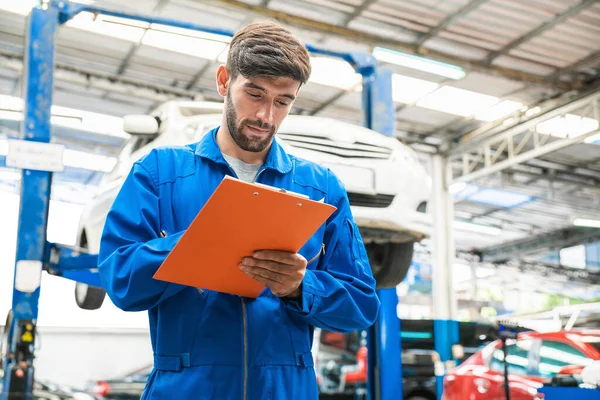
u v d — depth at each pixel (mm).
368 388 4918
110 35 9469
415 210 4250
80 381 13992
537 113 11688
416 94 11383
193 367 1350
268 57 1335
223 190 1129
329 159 4035
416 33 9633
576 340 6766
